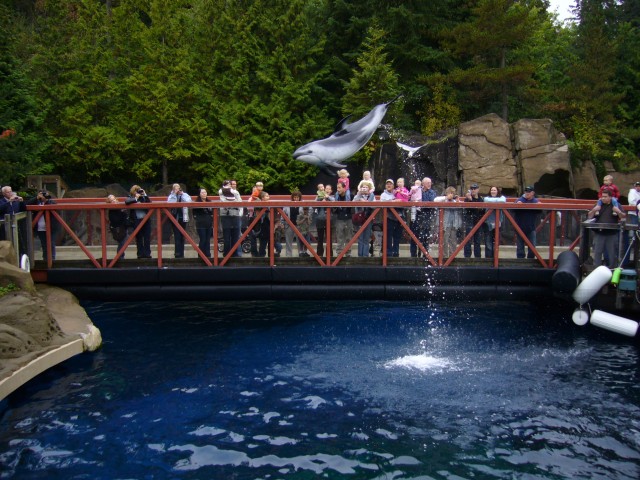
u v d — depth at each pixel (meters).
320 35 25.80
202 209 12.62
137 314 11.82
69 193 20.39
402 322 11.28
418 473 6.10
